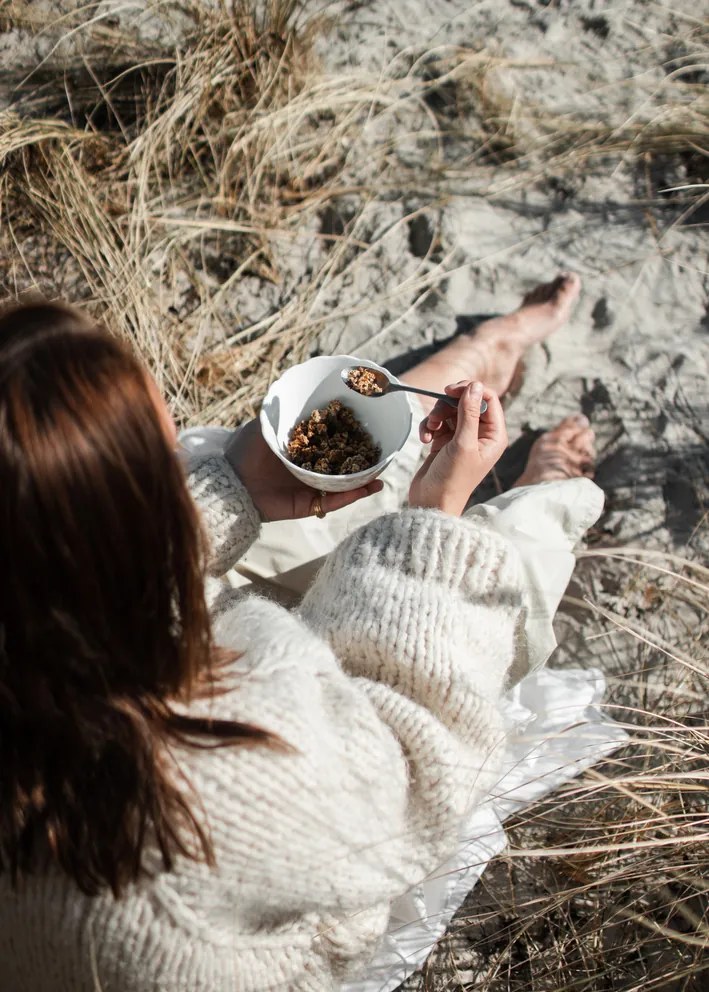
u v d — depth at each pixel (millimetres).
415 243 2287
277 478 1391
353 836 845
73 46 2418
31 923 787
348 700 886
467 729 993
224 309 2219
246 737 757
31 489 627
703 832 1479
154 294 2197
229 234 2289
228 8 2395
